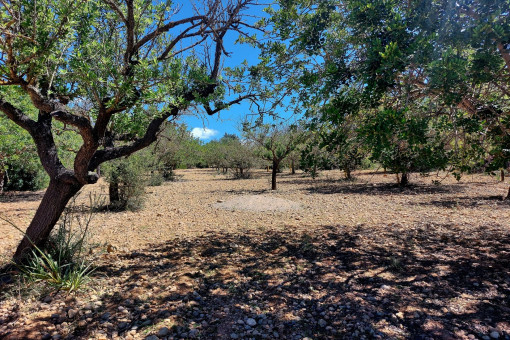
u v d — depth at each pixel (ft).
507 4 8.85
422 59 9.34
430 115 11.53
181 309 10.47
